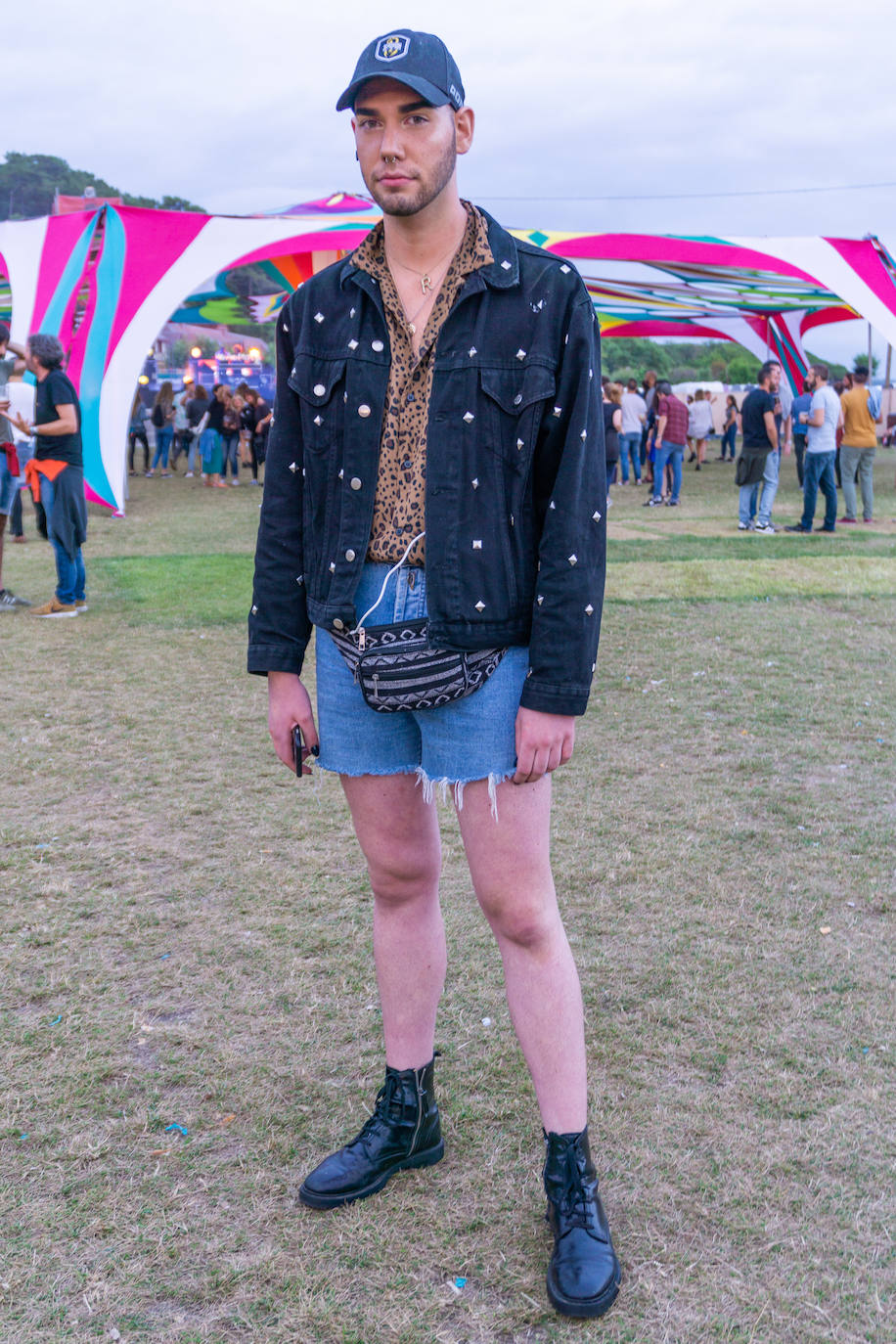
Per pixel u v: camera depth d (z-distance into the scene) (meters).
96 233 12.91
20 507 10.30
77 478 6.87
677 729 4.70
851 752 4.38
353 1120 2.14
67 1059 2.33
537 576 1.64
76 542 6.98
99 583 8.17
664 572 8.68
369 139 1.55
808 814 3.72
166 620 6.86
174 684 5.41
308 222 12.81
